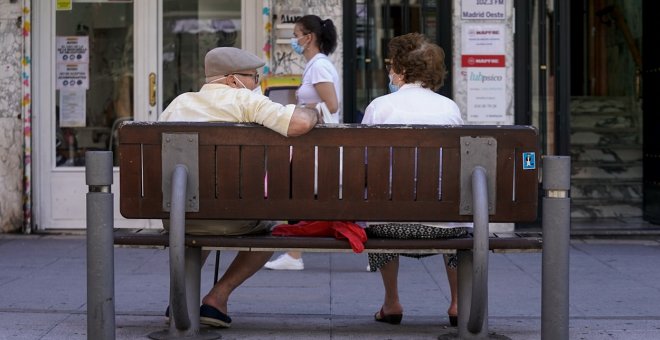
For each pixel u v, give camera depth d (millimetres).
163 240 6672
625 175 16047
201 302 8094
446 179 6621
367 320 7926
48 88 13008
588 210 15016
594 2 20516
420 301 8867
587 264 11039
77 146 13117
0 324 7570
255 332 7316
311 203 6645
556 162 6082
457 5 12664
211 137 6574
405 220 6664
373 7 12828
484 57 12742
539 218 12883
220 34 13188
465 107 12758
